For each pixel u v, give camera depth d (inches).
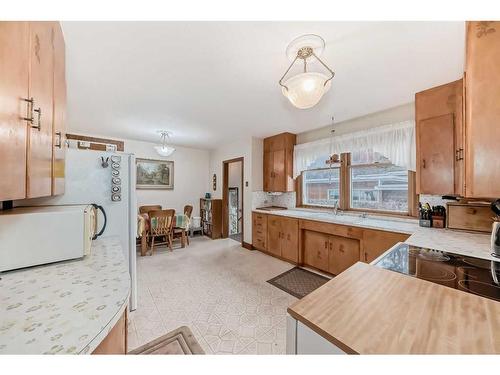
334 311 28.1
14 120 27.6
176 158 206.8
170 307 85.0
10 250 41.6
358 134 118.6
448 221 82.6
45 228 45.1
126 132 155.0
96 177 71.1
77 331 25.9
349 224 105.0
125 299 33.8
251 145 168.2
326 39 56.4
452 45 58.4
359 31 53.5
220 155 208.8
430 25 51.0
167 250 162.2
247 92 89.4
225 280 110.0
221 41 57.9
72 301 32.5
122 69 72.2
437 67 69.0
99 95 92.7
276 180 161.5
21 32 29.5
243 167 177.0
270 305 86.9
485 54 33.0
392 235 89.0
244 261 138.9
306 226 126.1
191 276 114.8
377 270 41.6
